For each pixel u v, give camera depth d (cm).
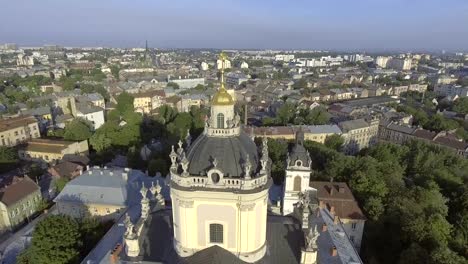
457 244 7988
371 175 10175
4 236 9525
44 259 6650
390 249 8388
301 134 8700
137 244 4794
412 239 8019
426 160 12800
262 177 4228
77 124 16462
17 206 9981
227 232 4400
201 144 4400
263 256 4634
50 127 18862
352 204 8781
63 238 6875
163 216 5381
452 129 19112
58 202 9656
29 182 10744
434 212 8794
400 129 18562
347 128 17912
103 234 7956
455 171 12275
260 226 4459
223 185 4169
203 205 4297
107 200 9569
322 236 6531
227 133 4338
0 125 16062
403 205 9019
